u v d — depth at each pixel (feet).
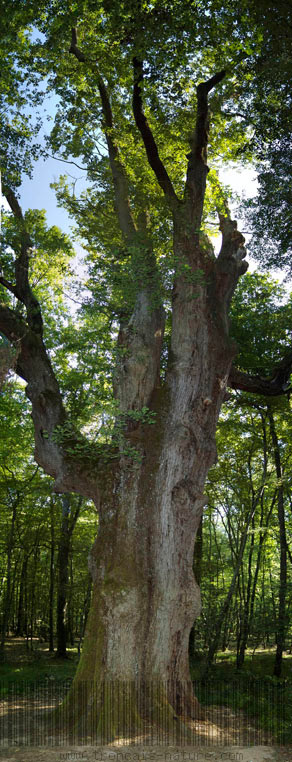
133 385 40.65
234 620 73.46
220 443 71.41
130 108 54.34
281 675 58.13
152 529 36.50
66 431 39.37
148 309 43.29
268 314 63.98
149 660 33.94
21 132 52.44
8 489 75.61
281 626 57.77
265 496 80.48
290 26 38.52
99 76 50.11
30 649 84.94
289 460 73.67
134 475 37.83
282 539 63.05
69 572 87.76
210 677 55.06
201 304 43.04
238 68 45.16
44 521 80.02
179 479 37.76
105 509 37.52
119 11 39.81
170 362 42.37
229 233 47.39
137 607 34.19
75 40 49.03
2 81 49.29
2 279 46.01
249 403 66.80
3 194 49.32
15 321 42.45
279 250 52.60
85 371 59.06
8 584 74.90
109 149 52.60
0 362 21.11
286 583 58.49
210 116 51.16
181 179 57.31
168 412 39.96
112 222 57.00
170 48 41.91
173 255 42.32
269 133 46.75
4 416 71.92
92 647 34.19
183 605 35.78
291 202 48.88
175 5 39.65
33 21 43.80
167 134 52.47
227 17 39.50
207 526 91.35
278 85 43.55
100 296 43.27
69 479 39.19
